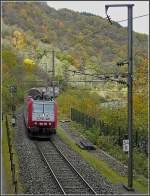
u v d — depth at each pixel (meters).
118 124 42.56
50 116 41.19
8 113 60.12
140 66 46.50
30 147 35.12
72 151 34.16
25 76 78.50
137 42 73.88
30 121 40.81
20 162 28.64
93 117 48.62
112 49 66.12
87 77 66.56
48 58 81.12
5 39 98.31
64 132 46.12
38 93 50.44
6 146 34.12
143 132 35.62
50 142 38.91
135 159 29.62
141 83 45.12
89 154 33.38
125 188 23.19
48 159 30.34
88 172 26.44
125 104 51.66
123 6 22.78
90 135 41.22
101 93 77.00
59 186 22.28
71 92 75.75
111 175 26.06
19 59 83.44
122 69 60.84
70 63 71.88
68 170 26.84
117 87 67.44
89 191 21.95
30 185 22.72
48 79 76.50
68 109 67.44
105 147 36.28
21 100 74.19
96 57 64.06
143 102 42.50
